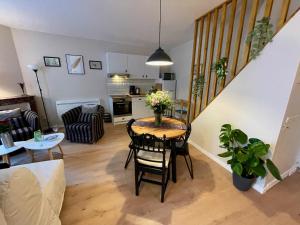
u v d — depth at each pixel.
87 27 3.32
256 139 1.80
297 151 2.13
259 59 1.75
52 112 3.99
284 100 1.56
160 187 1.93
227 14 2.73
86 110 3.54
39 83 3.71
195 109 3.10
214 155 2.55
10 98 3.11
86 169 2.29
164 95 2.22
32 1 2.38
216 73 2.46
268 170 1.74
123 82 4.74
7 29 3.21
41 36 3.55
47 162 1.67
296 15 1.40
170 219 1.51
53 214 1.27
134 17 2.87
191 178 2.10
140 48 4.66
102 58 4.30
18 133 2.65
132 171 2.25
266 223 1.47
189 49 4.17
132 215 1.54
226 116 2.27
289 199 1.74
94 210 1.59
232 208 1.63
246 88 1.93
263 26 1.70
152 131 2.02
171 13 2.71
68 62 3.92
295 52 1.43
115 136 3.55
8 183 0.84
